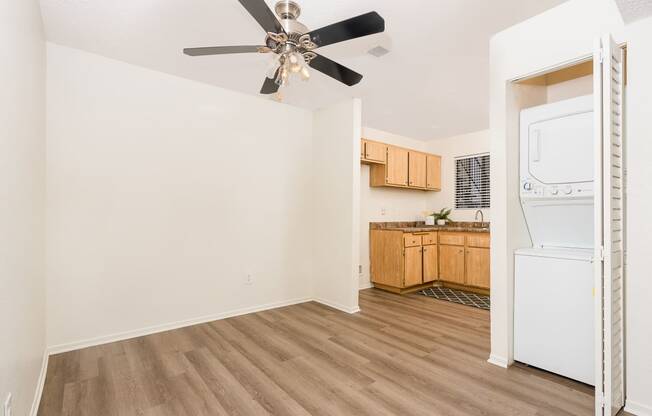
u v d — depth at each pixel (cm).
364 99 352
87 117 253
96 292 254
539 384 193
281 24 167
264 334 277
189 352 240
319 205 387
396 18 204
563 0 189
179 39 234
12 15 135
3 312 117
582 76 241
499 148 223
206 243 311
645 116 163
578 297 191
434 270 458
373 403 174
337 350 243
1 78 119
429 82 305
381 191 482
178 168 296
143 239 277
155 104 285
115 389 189
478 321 312
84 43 240
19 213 147
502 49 220
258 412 167
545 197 216
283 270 367
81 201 249
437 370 211
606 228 152
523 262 216
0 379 112
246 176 339
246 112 340
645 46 163
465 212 498
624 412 166
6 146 125
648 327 161
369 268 461
